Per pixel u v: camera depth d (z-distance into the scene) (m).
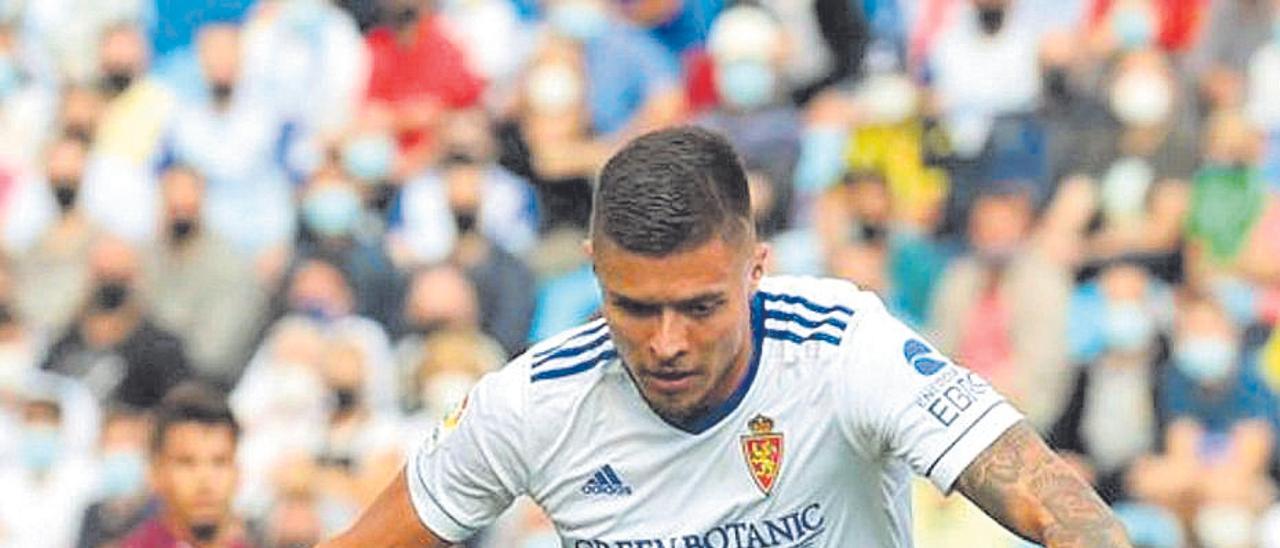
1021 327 23.86
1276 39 27.41
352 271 25.08
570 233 25.80
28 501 22.56
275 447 22.75
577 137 26.72
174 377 24.27
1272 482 23.00
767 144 25.75
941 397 9.66
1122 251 25.06
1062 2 27.31
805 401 9.88
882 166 25.91
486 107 27.78
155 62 28.38
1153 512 22.61
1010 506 9.51
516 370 10.14
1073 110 26.05
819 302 9.95
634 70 27.14
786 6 27.20
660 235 9.26
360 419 23.22
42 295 26.25
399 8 27.94
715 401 9.87
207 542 17.31
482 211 25.66
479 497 10.30
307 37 27.98
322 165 26.12
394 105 27.58
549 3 28.19
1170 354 23.53
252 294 25.23
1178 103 26.25
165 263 25.52
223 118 27.36
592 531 10.17
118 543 21.02
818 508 10.01
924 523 19.91
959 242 25.17
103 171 27.28
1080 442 23.47
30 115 28.08
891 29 27.55
